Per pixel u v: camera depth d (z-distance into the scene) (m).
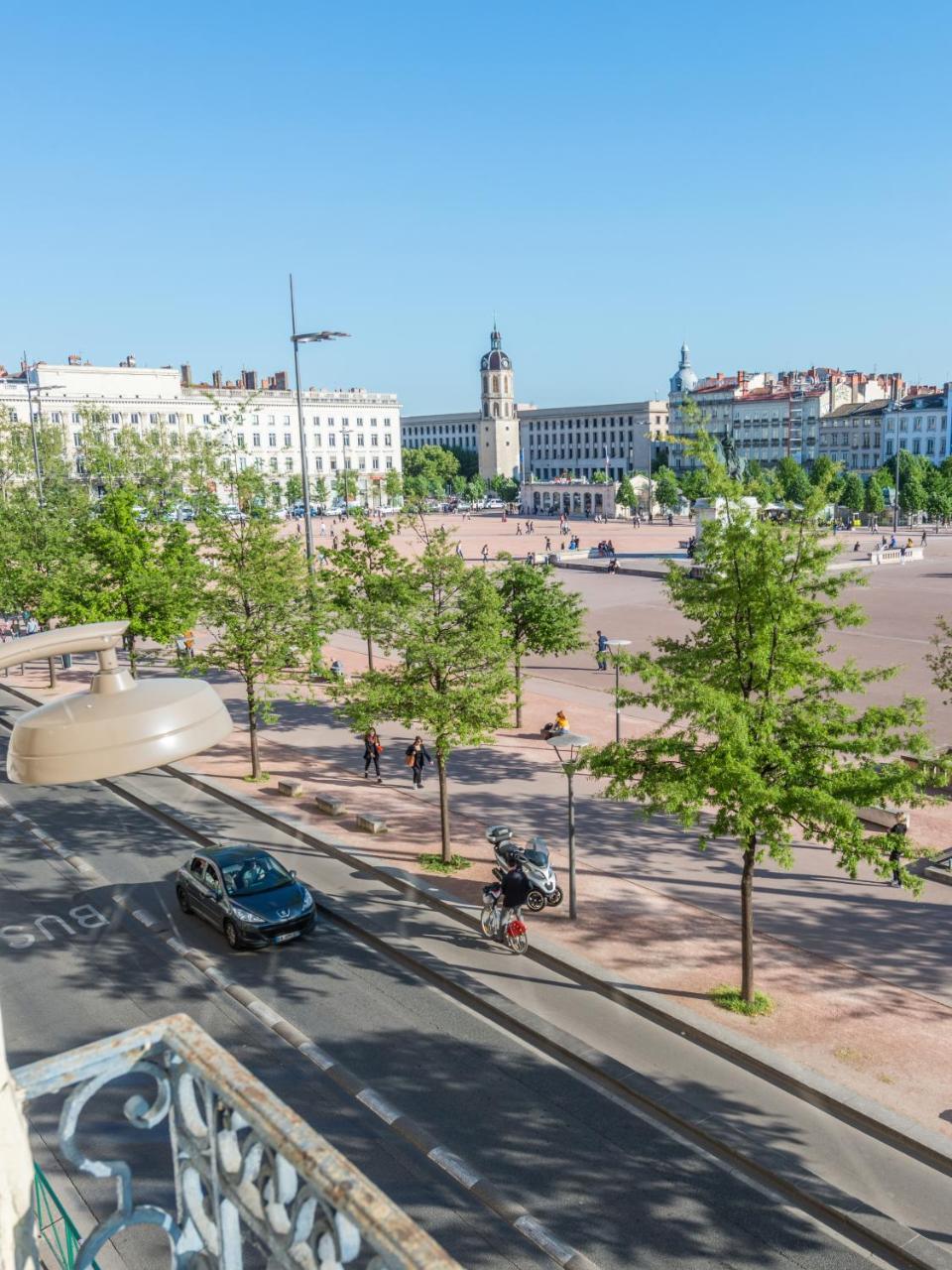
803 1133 12.25
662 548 88.06
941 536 98.00
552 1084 13.52
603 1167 11.76
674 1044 14.34
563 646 31.91
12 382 123.50
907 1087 12.91
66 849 23.02
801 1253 10.38
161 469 62.00
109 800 26.91
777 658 14.84
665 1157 11.96
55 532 43.09
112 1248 10.47
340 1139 12.30
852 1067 13.39
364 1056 14.24
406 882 20.16
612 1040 14.45
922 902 18.80
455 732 20.78
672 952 16.86
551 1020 15.01
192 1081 2.93
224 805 26.08
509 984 16.19
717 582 15.08
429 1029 15.01
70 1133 2.92
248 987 16.33
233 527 29.94
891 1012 14.85
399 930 18.31
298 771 28.27
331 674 27.67
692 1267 10.17
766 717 14.52
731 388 170.12
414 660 20.69
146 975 16.81
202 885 18.69
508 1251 10.41
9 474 68.81
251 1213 2.68
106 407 125.81
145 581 34.09
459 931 18.28
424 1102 13.07
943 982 15.74
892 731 29.36
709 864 20.81
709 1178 11.58
